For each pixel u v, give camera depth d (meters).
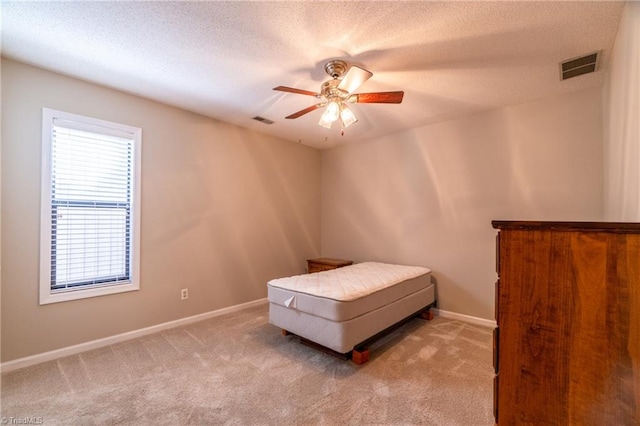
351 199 4.56
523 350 0.91
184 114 3.23
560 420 0.84
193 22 1.77
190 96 2.88
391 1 1.58
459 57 2.13
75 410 1.75
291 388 1.99
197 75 2.46
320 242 4.95
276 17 1.72
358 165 4.48
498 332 0.95
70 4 1.62
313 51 2.08
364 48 2.03
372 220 4.29
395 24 1.77
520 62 2.21
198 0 1.58
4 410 1.75
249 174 3.90
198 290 3.34
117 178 2.78
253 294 3.92
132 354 2.47
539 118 2.91
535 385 0.88
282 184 4.34
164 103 3.05
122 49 2.07
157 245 3.01
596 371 0.80
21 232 2.25
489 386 2.01
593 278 0.81
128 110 2.82
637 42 1.47
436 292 3.61
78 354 2.46
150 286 2.95
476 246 3.30
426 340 2.79
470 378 2.11
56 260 2.43
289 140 4.43
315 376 2.14
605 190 2.50
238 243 3.76
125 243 2.83
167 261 3.08
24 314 2.26
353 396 1.90
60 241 2.45
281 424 1.65
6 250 2.19
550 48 2.02
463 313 3.38
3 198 2.18
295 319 2.56
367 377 2.13
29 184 2.29
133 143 2.86
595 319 0.80
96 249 2.65
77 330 2.50
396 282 2.83
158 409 1.77
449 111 3.23
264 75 2.45
